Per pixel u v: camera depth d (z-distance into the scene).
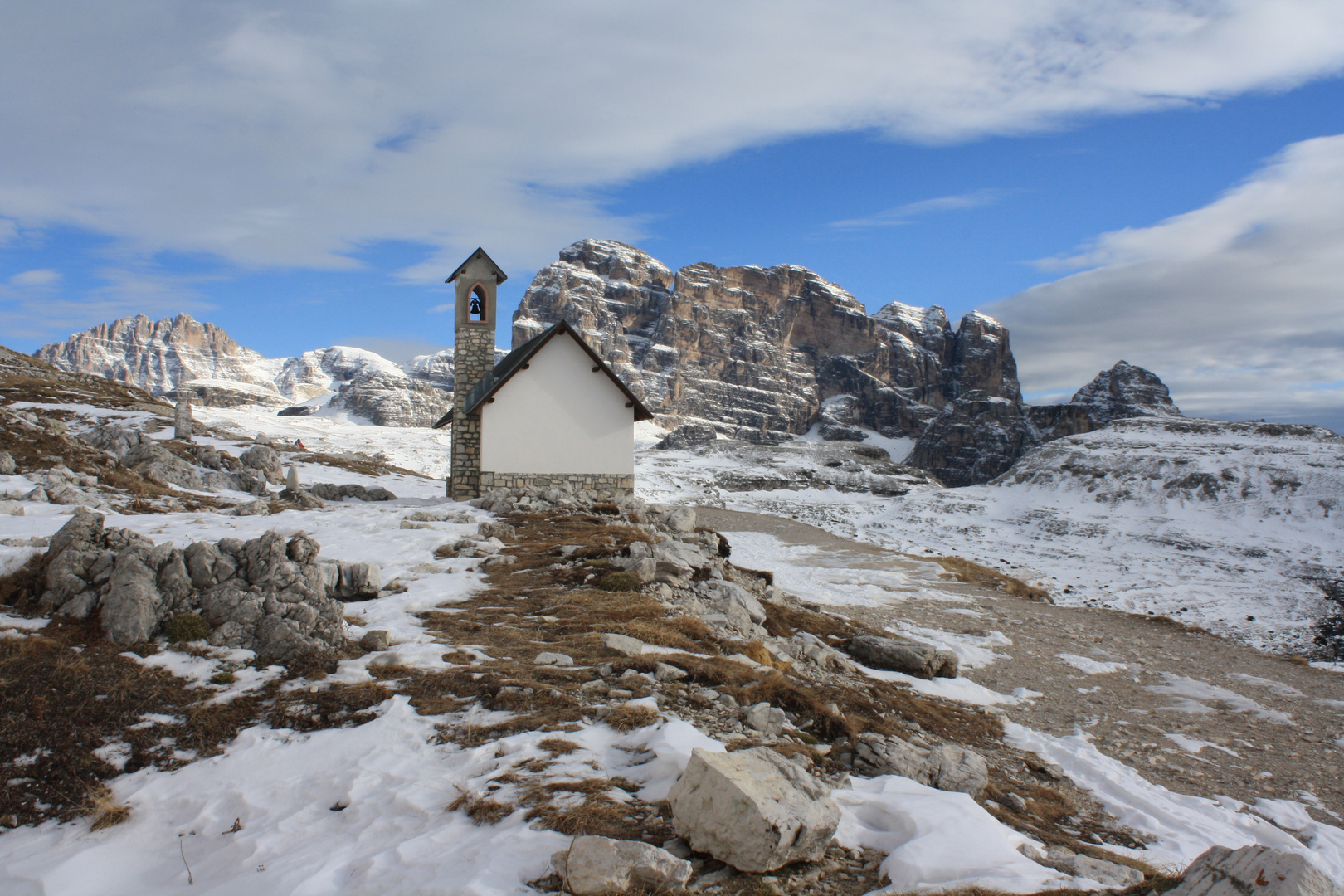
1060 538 72.69
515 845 6.82
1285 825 13.33
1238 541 67.44
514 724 9.95
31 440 32.09
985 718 17.23
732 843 6.50
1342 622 40.69
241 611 12.89
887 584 37.56
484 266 42.50
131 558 13.05
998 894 6.44
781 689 12.53
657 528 32.47
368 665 12.25
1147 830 11.72
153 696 10.80
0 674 10.47
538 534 26.97
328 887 6.47
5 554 13.54
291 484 35.25
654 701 11.13
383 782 8.63
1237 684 24.52
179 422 51.59
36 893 7.04
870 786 9.27
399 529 25.78
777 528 65.19
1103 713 19.44
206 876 7.18
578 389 38.62
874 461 139.50
